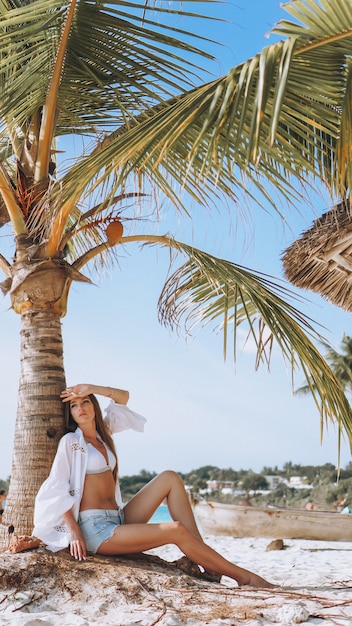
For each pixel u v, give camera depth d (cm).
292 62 413
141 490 491
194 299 683
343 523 1280
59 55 521
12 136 583
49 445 526
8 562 420
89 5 501
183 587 419
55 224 537
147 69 536
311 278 694
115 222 572
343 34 394
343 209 613
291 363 612
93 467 472
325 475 5659
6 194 554
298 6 388
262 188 525
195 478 6812
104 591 407
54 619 368
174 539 450
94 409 498
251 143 364
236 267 617
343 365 3312
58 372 545
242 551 1100
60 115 615
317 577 673
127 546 452
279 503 5794
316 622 354
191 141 505
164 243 609
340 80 420
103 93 595
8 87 523
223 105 382
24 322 552
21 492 518
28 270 542
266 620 362
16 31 496
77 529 450
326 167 465
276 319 591
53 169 597
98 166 426
